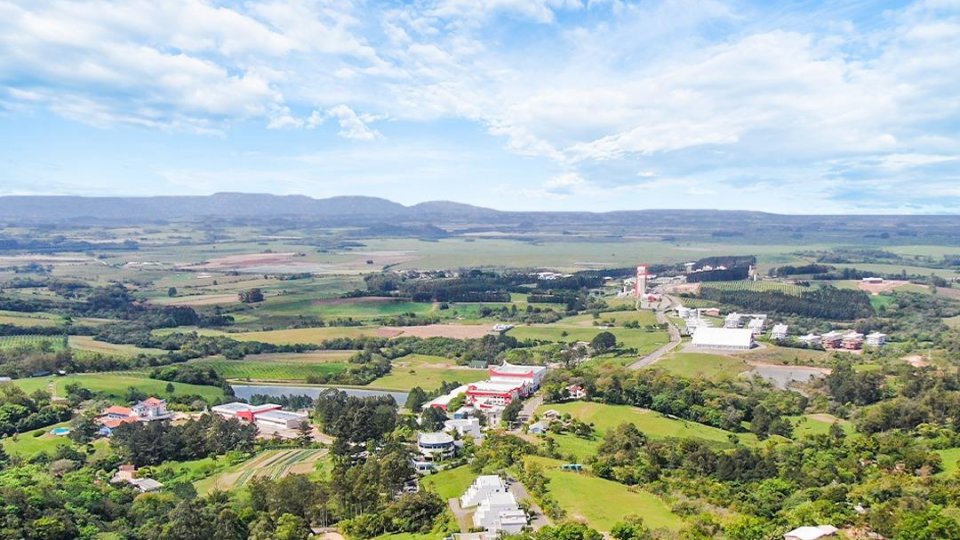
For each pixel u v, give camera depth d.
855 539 164.50
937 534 156.38
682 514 188.75
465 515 195.12
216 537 185.50
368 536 187.38
